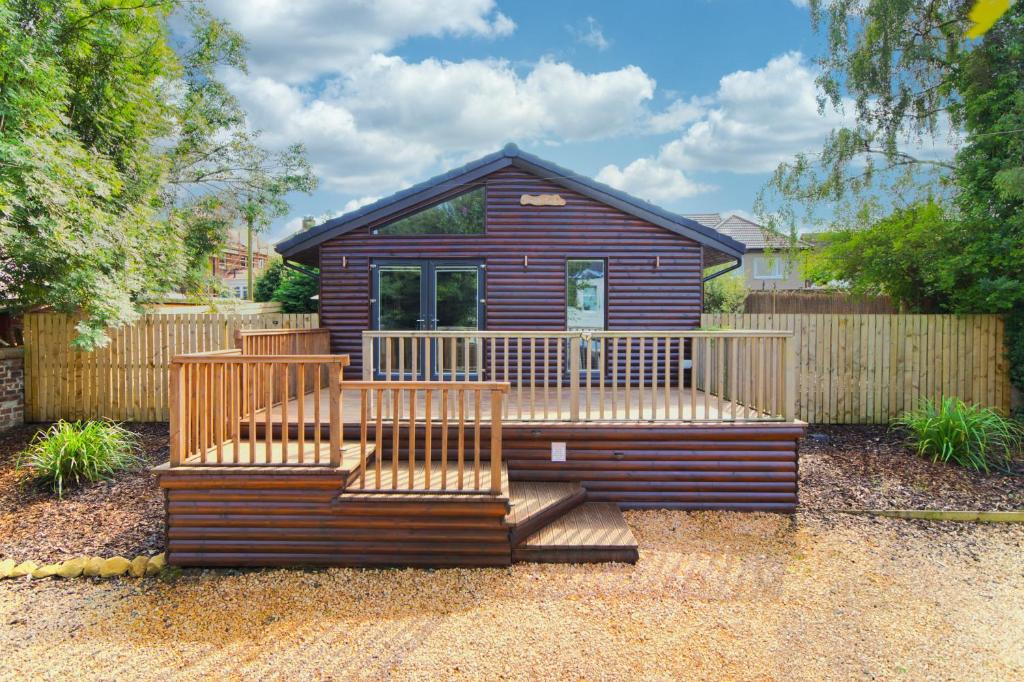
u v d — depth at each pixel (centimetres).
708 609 420
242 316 926
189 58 1498
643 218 952
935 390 917
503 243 957
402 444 614
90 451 667
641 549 521
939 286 941
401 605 427
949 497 639
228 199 1555
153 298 1097
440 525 486
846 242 1141
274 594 446
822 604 428
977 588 455
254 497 489
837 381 928
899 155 1135
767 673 343
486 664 353
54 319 903
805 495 653
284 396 490
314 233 953
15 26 738
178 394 493
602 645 373
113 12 919
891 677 341
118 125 964
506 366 616
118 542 532
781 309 1227
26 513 587
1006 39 893
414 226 959
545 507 537
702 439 611
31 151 689
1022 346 877
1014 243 865
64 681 340
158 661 360
